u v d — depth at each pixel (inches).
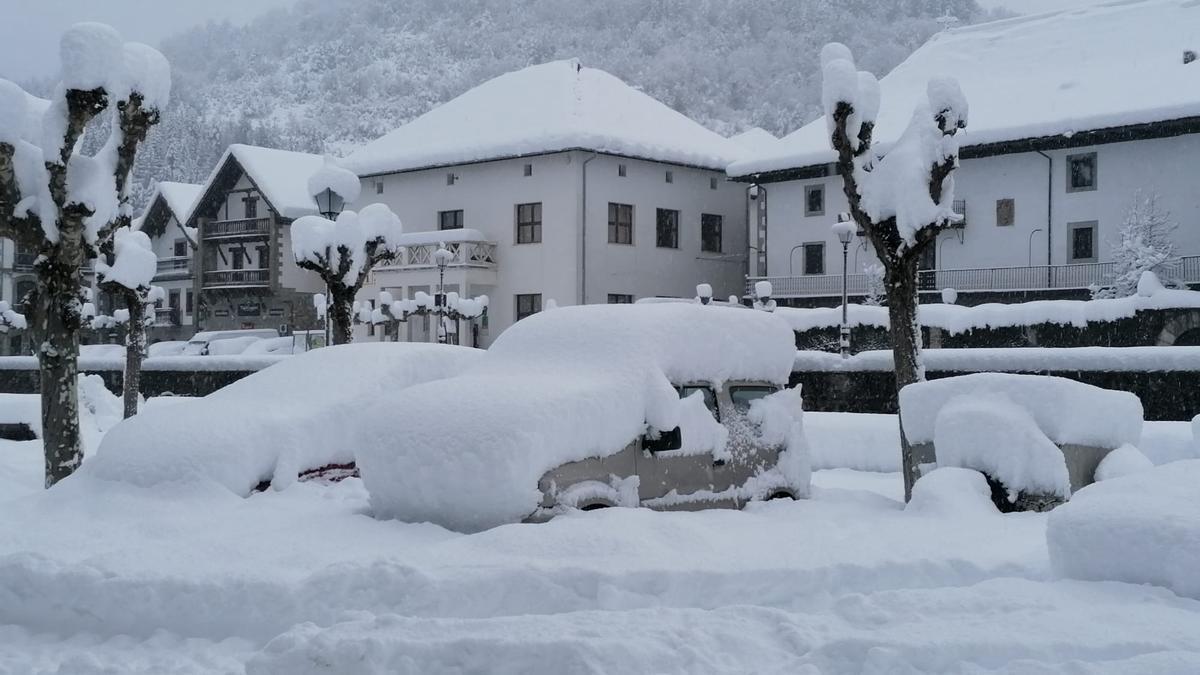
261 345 2095.2
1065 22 1975.9
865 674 222.1
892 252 503.2
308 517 379.6
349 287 792.3
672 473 384.2
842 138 516.1
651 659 226.1
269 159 2598.4
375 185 2186.3
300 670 233.1
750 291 2007.9
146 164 4953.3
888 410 1080.2
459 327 1937.7
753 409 419.2
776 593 285.4
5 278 2945.4
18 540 362.9
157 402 1114.7
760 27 7613.2
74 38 495.8
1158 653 216.5
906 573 294.8
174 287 2807.6
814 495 438.6
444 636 240.8
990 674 215.8
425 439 357.7
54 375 521.0
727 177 2087.8
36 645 286.4
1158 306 1349.7
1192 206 1582.2
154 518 394.9
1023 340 1424.7
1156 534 275.7
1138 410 433.7
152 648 279.3
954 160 500.1
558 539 308.0
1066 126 1641.2
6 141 494.0
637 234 1982.0
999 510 394.6
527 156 1935.3
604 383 376.8
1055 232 1702.8
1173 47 1768.0
